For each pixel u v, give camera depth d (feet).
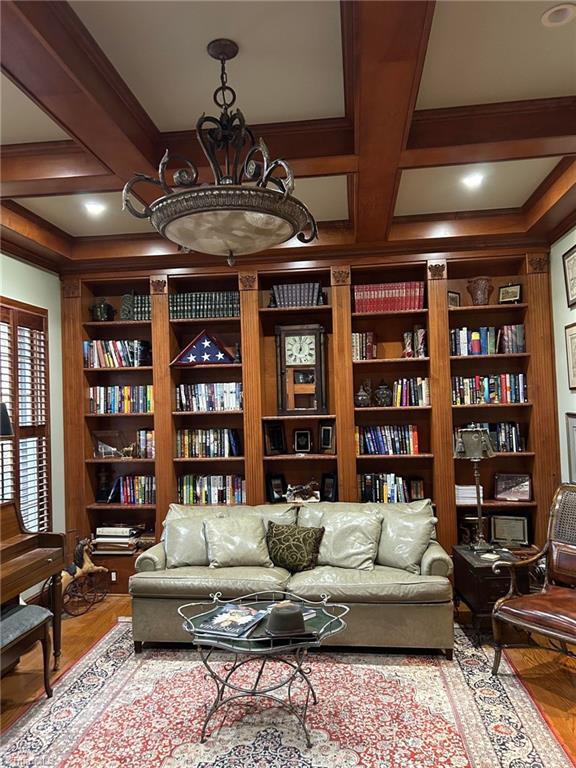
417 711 8.77
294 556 12.04
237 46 7.31
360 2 5.76
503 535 14.73
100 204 12.48
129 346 15.92
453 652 10.87
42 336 14.57
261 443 15.24
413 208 13.56
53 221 13.66
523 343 14.87
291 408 15.65
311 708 8.90
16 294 13.53
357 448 15.07
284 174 9.96
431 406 14.75
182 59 7.58
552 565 10.59
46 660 9.45
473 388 14.98
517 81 8.30
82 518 15.52
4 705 9.22
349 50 7.09
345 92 8.45
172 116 9.07
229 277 15.90
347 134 9.41
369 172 10.03
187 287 16.66
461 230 14.02
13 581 9.39
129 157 9.18
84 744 8.09
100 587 15.05
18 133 9.39
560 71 8.08
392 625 10.71
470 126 9.12
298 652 8.57
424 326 15.79
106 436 16.35
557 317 14.02
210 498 15.69
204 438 15.74
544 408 14.34
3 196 10.89
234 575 11.27
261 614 9.09
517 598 9.88
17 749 7.99
